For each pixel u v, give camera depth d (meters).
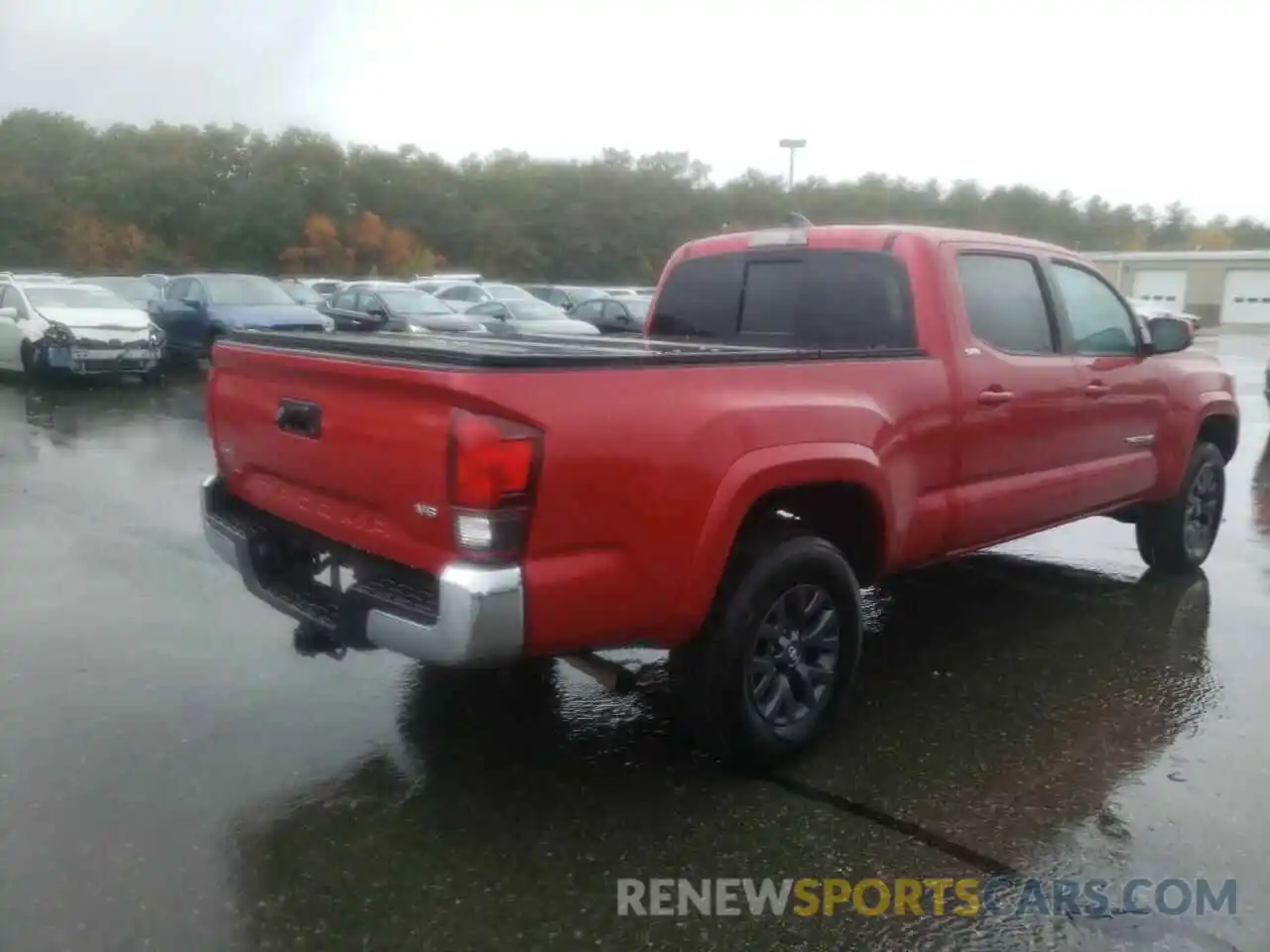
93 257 64.25
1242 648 5.50
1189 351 6.75
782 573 3.93
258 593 4.25
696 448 3.62
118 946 3.00
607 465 3.41
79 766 4.02
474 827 3.66
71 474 9.52
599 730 4.43
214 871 3.37
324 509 3.86
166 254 67.69
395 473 3.44
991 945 3.08
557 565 3.37
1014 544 7.70
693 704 3.94
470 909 3.21
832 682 4.22
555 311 22.39
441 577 3.26
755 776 4.05
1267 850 3.57
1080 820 3.76
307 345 3.87
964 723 4.55
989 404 4.84
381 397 3.47
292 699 4.66
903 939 3.11
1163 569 6.89
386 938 3.07
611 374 3.45
